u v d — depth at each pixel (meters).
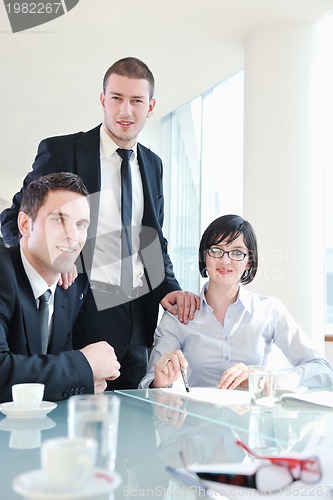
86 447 0.55
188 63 4.41
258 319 2.07
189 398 1.38
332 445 0.87
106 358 1.39
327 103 3.92
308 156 3.72
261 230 3.74
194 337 2.06
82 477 0.54
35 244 1.51
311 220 3.70
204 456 0.84
